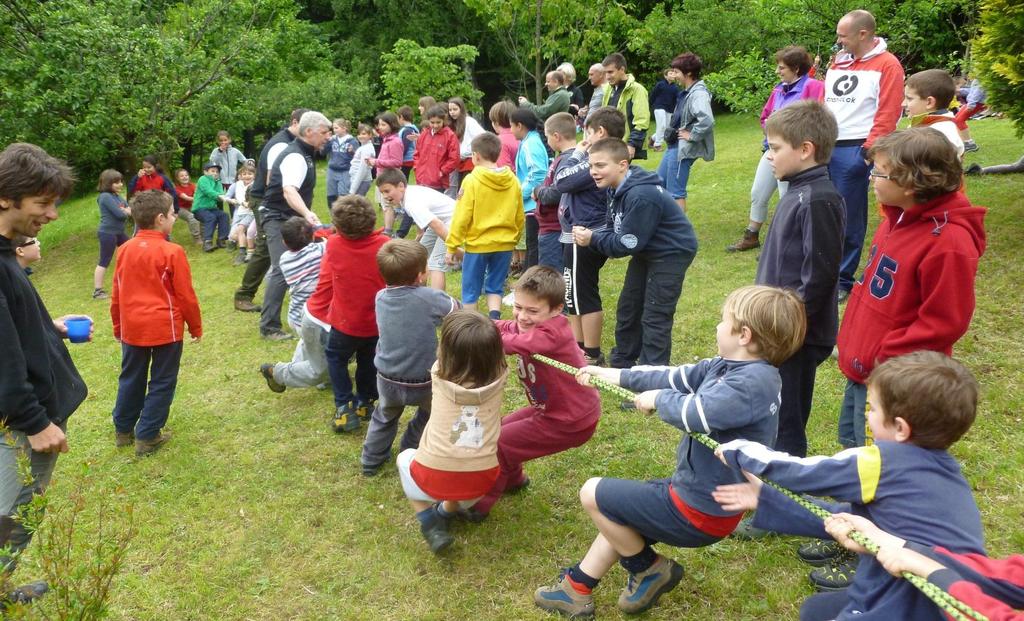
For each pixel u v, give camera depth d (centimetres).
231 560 353
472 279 587
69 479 434
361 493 405
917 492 199
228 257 1013
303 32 2434
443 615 309
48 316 312
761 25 1230
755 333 251
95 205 1512
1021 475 353
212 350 642
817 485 215
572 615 299
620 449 422
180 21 1403
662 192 425
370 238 441
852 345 308
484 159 564
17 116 1136
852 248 570
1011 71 587
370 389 481
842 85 548
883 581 205
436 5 2650
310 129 662
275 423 495
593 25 1346
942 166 265
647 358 445
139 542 370
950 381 198
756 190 704
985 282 563
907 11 981
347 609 317
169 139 1290
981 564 185
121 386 459
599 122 486
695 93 773
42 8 1144
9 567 279
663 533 269
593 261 496
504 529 362
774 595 299
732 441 242
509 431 353
